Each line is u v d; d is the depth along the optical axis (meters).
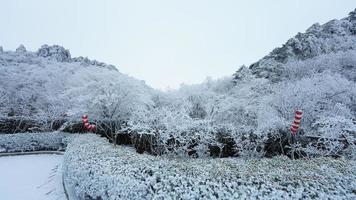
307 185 2.93
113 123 9.76
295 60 16.09
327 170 3.67
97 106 9.48
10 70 14.69
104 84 9.29
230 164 4.05
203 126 7.59
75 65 14.81
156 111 7.86
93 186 3.71
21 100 12.89
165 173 3.26
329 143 6.17
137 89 9.68
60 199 4.54
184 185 2.90
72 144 6.25
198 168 3.55
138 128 7.21
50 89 12.47
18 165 7.16
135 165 3.68
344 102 8.18
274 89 9.34
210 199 2.67
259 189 2.84
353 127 5.57
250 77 11.26
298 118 6.30
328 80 8.64
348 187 3.19
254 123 8.73
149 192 2.93
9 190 5.03
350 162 4.29
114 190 3.21
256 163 4.23
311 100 7.88
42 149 9.15
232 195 2.71
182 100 10.70
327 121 5.95
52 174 6.18
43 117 11.19
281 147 7.08
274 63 15.97
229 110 9.34
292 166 3.96
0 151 8.65
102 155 4.55
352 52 14.26
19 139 8.84
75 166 4.46
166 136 6.84
